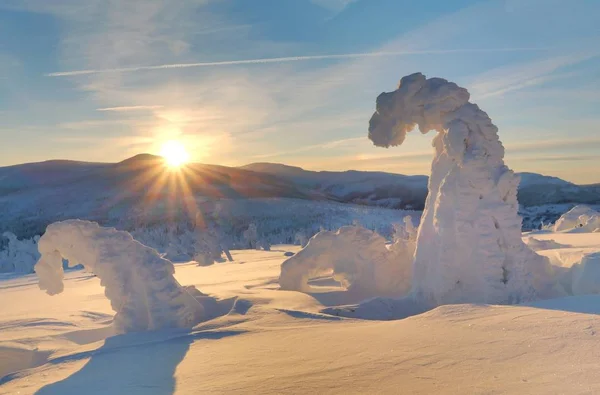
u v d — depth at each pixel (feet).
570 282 31.60
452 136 31.09
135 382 16.53
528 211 290.56
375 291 37.63
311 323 24.57
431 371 14.25
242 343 20.71
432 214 33.78
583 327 16.56
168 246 130.93
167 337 23.62
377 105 35.14
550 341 15.48
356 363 15.92
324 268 39.63
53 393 16.28
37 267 29.68
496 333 17.34
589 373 12.25
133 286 28.50
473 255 30.22
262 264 76.69
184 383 15.85
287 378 15.12
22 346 26.16
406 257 39.11
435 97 32.35
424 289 32.40
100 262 28.63
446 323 20.01
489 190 30.66
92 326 30.94
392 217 378.32
